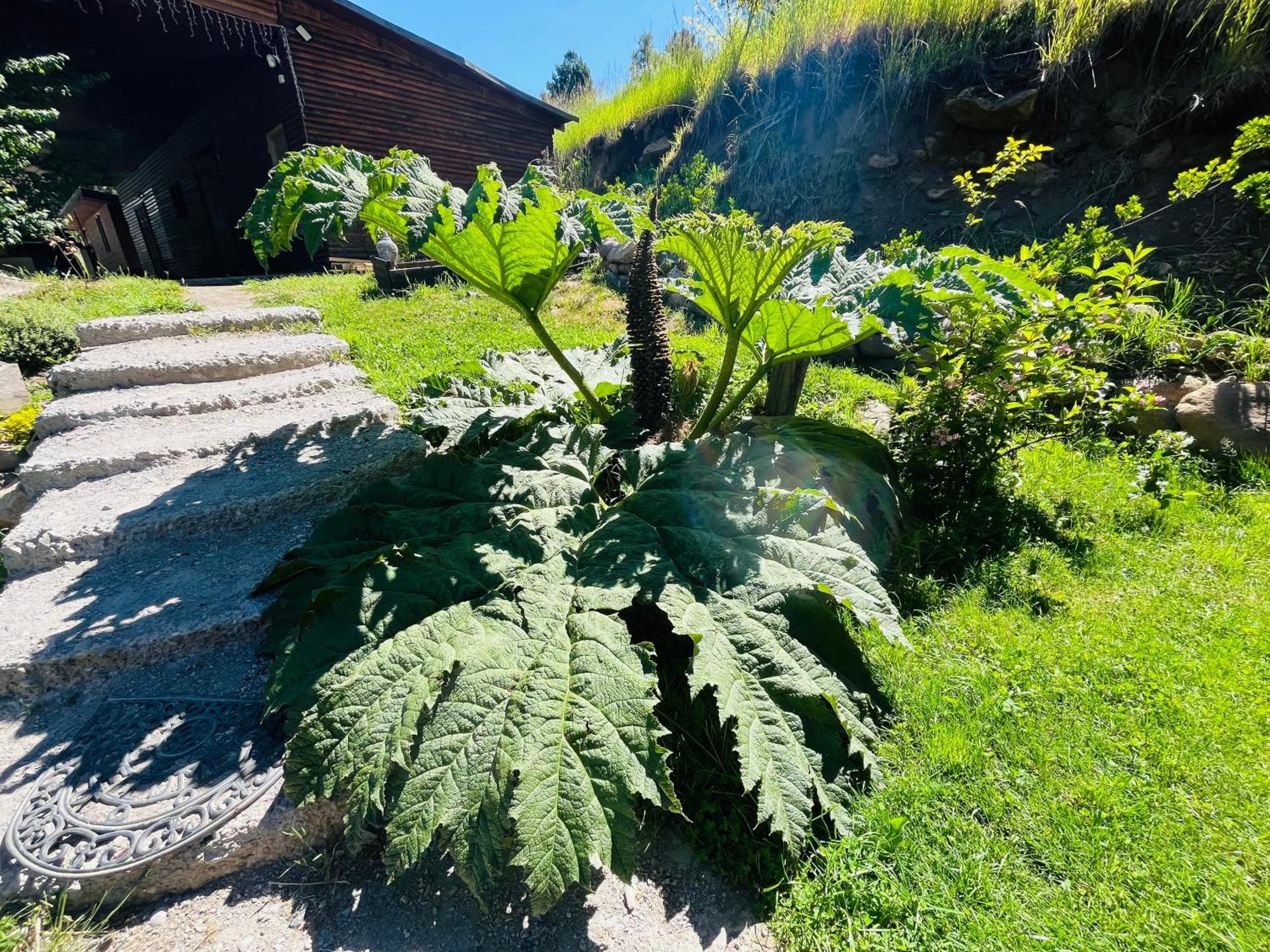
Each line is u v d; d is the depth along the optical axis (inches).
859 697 66.3
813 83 280.2
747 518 79.7
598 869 59.5
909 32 250.5
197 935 53.7
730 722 69.7
